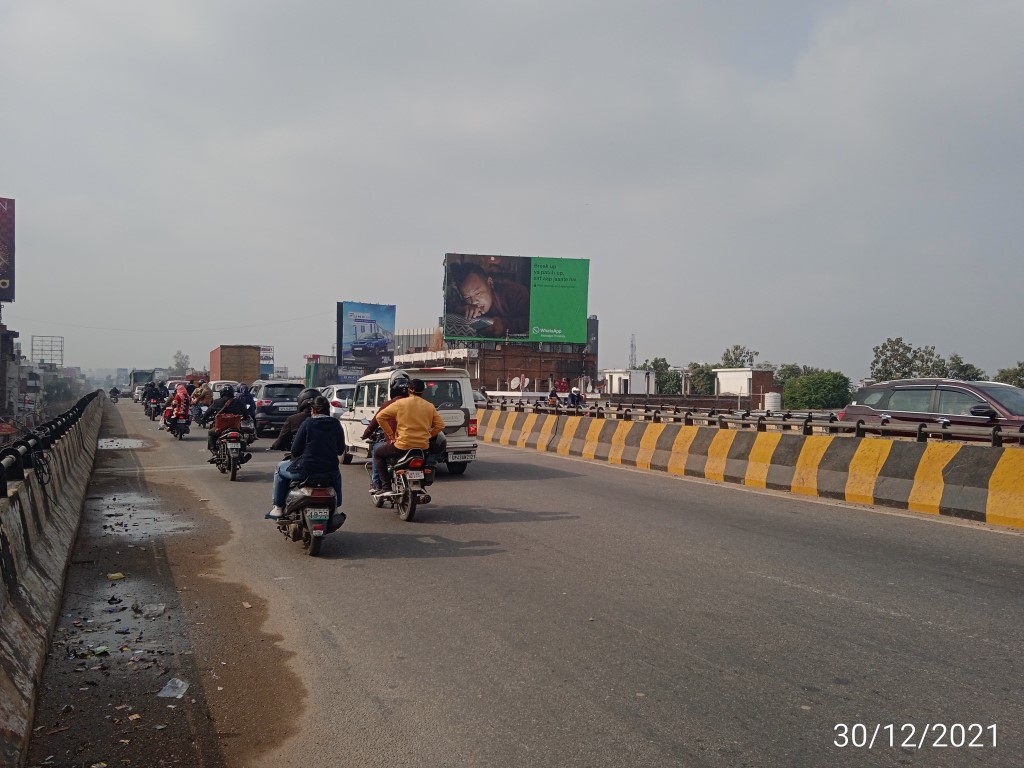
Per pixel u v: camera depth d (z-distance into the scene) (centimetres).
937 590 651
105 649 531
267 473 1567
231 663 511
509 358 5628
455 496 1209
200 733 411
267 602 649
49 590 607
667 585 675
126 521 1028
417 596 657
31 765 376
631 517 1012
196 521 1028
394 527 963
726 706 429
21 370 5469
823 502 1132
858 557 774
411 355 6644
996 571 714
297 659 516
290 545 873
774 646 521
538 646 528
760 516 1015
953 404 1284
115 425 3300
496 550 824
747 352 8912
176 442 2342
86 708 441
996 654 503
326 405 847
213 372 6184
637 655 508
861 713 418
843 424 1293
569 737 396
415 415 1004
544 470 1580
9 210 4947
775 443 1316
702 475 1441
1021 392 1261
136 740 403
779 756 373
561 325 5062
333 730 411
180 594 676
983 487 976
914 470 1071
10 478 716
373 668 497
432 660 508
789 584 673
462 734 402
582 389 5356
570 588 670
